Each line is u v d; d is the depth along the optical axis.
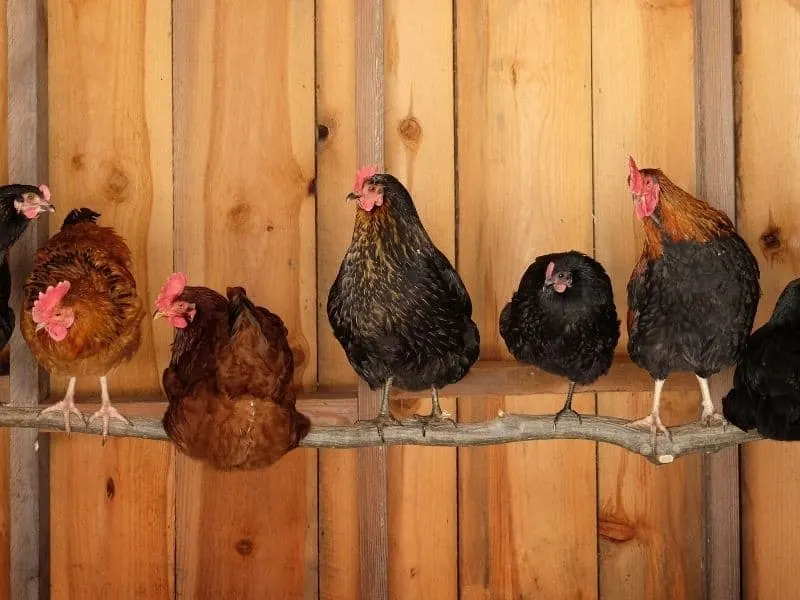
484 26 2.23
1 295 2.00
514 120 2.23
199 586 2.19
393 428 1.97
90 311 1.92
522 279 2.05
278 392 1.87
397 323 1.94
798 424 1.87
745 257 1.94
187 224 2.19
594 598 2.23
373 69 2.09
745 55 2.23
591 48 2.24
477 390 2.11
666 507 2.24
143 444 2.19
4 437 2.15
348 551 2.21
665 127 2.24
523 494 2.24
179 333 1.95
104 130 2.18
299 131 2.21
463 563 2.23
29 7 2.06
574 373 2.00
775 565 2.22
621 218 2.23
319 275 2.21
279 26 2.21
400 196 1.95
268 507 2.21
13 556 2.07
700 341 1.94
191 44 2.19
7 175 2.15
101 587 2.18
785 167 2.22
